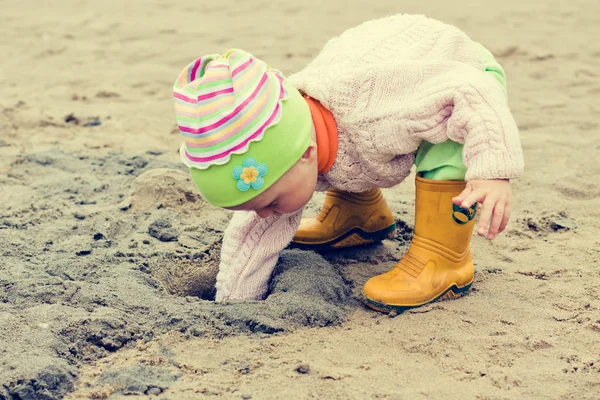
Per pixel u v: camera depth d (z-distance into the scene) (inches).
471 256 113.5
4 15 330.0
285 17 309.7
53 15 328.5
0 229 122.2
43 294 99.8
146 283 105.4
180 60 249.3
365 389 81.3
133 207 131.6
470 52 100.8
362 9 318.7
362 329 95.0
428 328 94.3
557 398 78.9
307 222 122.9
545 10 306.7
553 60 235.1
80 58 256.2
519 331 92.9
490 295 103.2
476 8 313.3
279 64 235.1
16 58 257.4
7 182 145.3
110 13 330.6
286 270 108.4
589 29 272.8
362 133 96.0
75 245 116.1
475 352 88.3
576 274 108.5
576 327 93.4
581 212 130.8
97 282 104.6
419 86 94.4
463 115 89.9
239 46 262.1
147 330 94.0
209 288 114.8
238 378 84.3
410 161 101.7
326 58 101.9
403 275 101.4
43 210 130.7
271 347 90.7
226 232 111.3
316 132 96.5
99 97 209.9
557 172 148.8
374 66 96.1
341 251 122.1
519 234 123.2
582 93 202.5
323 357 88.1
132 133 179.6
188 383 83.3
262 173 90.0
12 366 83.4
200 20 311.4
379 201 120.9
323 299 101.7
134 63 248.4
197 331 93.6
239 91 89.0
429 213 100.2
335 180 100.7
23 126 182.2
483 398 79.2
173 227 124.3
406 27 102.6
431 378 83.3
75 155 161.2
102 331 92.4
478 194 88.0
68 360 87.6
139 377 84.5
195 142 89.4
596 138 167.9
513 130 89.8
